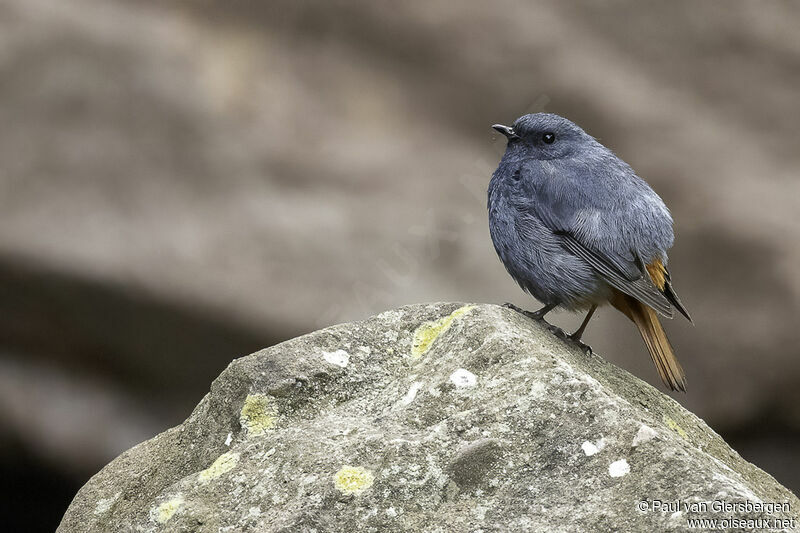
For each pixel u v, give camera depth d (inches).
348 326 303.1
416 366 289.7
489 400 263.0
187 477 268.1
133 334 506.3
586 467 246.2
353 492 248.8
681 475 238.8
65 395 514.3
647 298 341.1
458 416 259.3
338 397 286.0
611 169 367.6
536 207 362.9
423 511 246.2
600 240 353.7
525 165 371.6
